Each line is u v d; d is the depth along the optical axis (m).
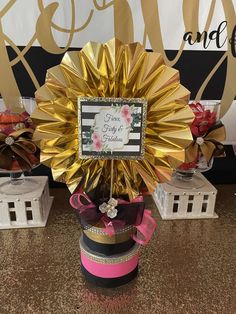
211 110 0.75
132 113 0.51
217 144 0.73
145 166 0.54
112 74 0.49
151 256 0.67
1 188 0.78
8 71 0.82
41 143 0.53
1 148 0.67
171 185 0.81
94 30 0.80
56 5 0.77
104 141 0.52
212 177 0.97
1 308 0.54
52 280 0.60
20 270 0.62
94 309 0.54
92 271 0.58
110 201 0.54
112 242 0.56
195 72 0.87
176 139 0.52
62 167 0.54
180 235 0.74
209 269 0.64
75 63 0.49
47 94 0.51
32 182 0.81
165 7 0.80
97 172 0.54
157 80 0.51
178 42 0.83
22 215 0.75
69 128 0.53
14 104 0.75
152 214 0.81
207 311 0.54
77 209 0.57
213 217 0.81
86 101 0.50
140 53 0.49
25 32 0.79
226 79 0.88
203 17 0.82
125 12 0.79
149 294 0.57
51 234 0.73
